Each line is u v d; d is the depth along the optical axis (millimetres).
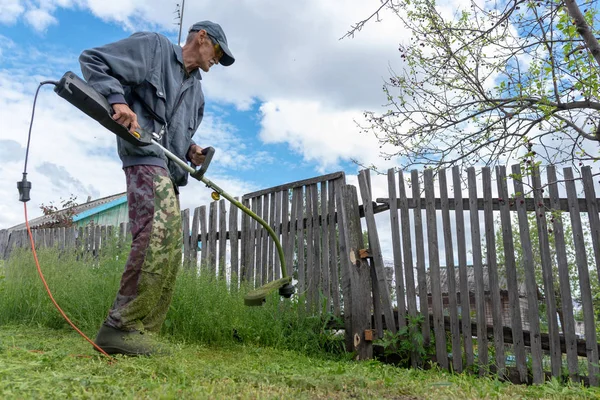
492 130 4457
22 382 1754
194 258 7078
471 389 2383
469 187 4574
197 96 3432
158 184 2934
